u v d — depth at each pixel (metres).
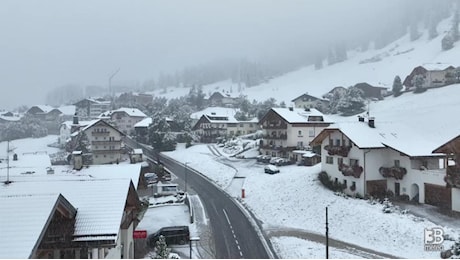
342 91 110.81
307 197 44.94
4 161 55.41
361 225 35.53
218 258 31.06
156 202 48.91
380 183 42.66
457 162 34.34
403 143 42.62
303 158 64.31
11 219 13.49
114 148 81.12
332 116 96.69
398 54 184.25
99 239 15.78
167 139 91.56
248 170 63.88
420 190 38.84
